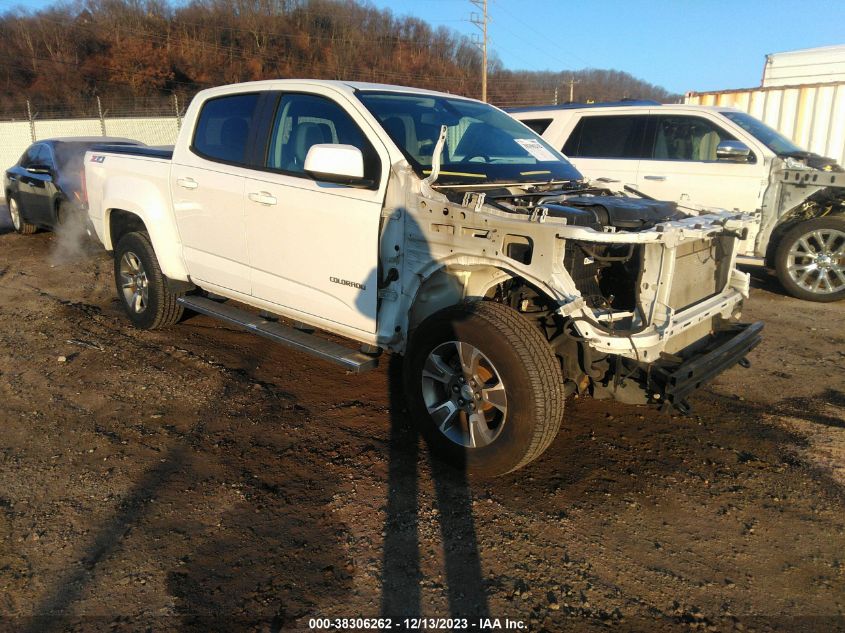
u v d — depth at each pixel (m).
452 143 4.30
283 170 4.37
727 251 3.97
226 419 4.27
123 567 2.89
